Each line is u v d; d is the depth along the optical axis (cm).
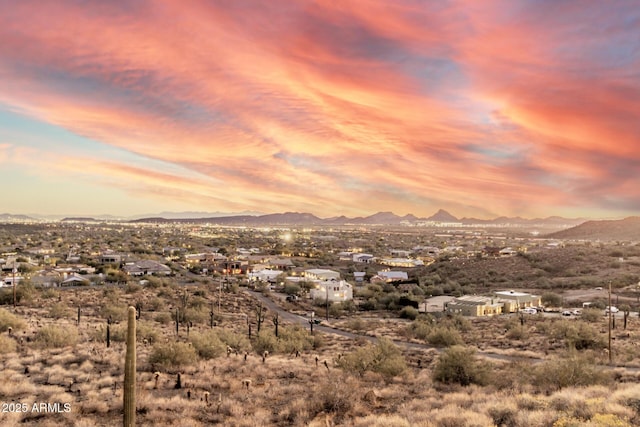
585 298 9681
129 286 8862
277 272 13650
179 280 11312
